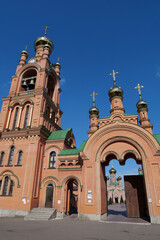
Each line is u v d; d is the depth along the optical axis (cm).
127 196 2173
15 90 2997
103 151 2072
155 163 1827
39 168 2331
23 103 2794
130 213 2092
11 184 2262
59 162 2317
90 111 2958
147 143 1925
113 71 2991
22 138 2473
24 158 2330
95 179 1948
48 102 2945
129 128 2036
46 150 2514
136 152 1962
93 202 1861
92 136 2117
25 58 3466
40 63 3138
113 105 2770
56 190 2227
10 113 2789
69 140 2783
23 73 3178
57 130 2953
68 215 2184
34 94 2777
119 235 1071
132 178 2247
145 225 1496
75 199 3031
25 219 1817
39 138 2397
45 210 2041
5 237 958
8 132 2550
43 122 2570
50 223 1557
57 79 3497
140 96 2836
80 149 2262
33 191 2130
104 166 2288
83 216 1833
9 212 2081
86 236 1027
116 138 2044
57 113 3303
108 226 1416
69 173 2202
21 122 2691
